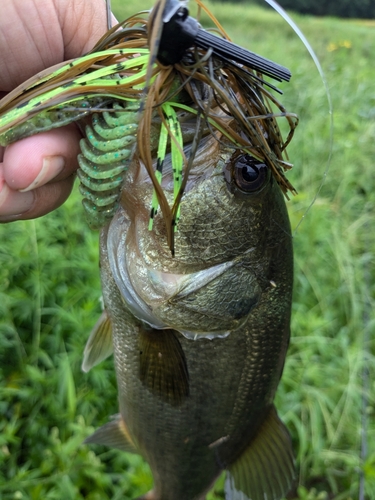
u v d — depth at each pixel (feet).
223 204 0.39
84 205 0.37
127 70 0.32
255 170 0.39
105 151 0.32
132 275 0.42
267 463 0.60
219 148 0.38
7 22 0.44
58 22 0.47
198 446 0.59
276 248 0.45
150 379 0.52
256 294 0.45
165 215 0.32
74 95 0.31
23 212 0.44
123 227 0.42
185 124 0.35
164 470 0.64
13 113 0.31
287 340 0.55
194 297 0.42
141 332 0.49
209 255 0.41
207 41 0.28
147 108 0.29
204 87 0.32
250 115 0.32
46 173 0.37
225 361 0.52
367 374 1.10
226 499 0.64
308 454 1.04
